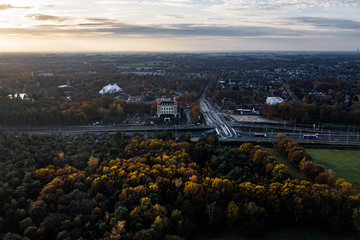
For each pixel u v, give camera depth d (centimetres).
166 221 16400
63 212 17162
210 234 17525
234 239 17050
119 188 19900
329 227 17550
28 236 15112
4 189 18788
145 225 16438
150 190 19238
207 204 18438
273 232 17600
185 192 19175
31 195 19288
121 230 15288
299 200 18088
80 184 19725
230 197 19512
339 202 18200
